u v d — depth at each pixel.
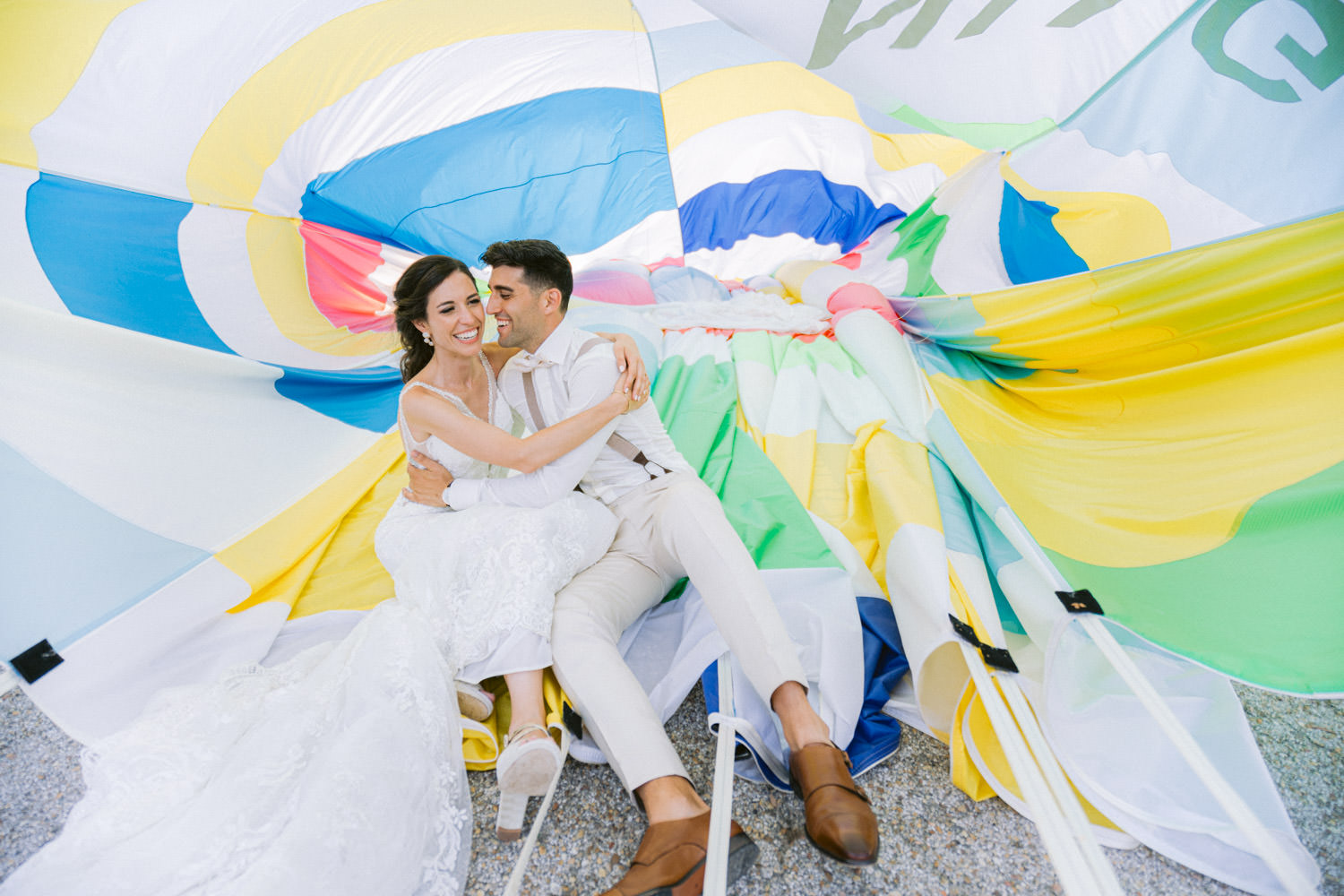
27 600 2.07
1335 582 1.74
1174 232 3.08
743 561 1.81
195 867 1.35
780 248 5.30
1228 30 2.62
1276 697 1.95
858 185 5.34
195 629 2.15
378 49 4.10
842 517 2.53
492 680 2.07
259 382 2.99
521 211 5.04
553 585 1.82
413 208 4.75
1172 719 1.56
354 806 1.39
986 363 3.23
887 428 2.78
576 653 1.71
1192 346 2.50
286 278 3.74
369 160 4.39
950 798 1.73
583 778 1.85
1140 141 3.00
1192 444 2.28
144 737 1.58
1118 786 1.60
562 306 2.01
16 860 1.67
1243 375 2.32
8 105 2.98
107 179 3.12
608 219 5.20
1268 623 1.71
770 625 1.72
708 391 3.12
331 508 2.66
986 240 3.69
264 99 3.75
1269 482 2.00
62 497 2.28
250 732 1.58
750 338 3.57
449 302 1.89
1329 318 2.20
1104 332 2.62
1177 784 1.59
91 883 1.34
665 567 2.02
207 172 3.57
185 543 2.37
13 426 2.33
